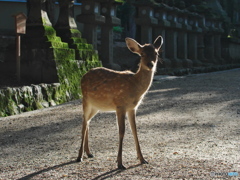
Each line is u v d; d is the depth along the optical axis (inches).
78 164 229.5
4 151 275.4
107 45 783.1
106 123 366.6
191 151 246.7
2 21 755.4
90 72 242.7
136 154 248.2
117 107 226.2
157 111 424.5
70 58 595.8
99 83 232.7
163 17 976.9
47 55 558.6
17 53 534.3
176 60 1034.1
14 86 512.7
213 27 1330.0
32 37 576.4
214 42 1381.6
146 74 227.5
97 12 733.9
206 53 1339.8
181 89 627.5
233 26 1642.5
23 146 289.1
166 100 504.4
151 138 295.1
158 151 252.1
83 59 633.6
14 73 581.9
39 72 562.6
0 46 618.8
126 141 289.0
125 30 1210.6
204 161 218.8
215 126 332.5
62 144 289.7
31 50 569.0
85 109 242.1
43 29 571.8
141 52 227.8
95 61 665.6
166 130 323.9
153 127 338.6
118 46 947.3
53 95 521.7
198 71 1093.8
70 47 633.6
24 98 468.4
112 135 312.8
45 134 330.0
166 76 869.8
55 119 398.3
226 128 321.7
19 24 525.3
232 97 512.7
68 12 648.4
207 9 1288.1
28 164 235.1
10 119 409.7
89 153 247.8
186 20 1107.9
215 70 1206.9
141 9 926.4
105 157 243.8
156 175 196.9
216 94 550.3
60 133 331.0
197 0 1300.4
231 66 1370.6
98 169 215.8
